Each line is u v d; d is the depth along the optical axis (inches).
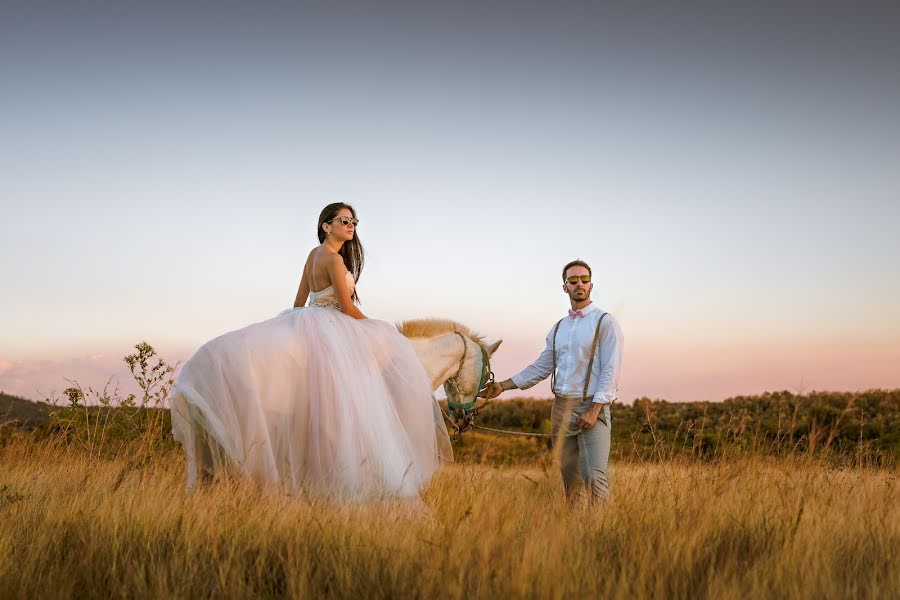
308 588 129.7
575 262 241.8
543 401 632.4
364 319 229.8
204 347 205.5
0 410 309.0
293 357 206.1
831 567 142.8
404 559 139.9
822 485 216.4
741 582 134.1
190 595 130.0
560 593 119.8
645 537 157.9
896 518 178.1
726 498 189.8
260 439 194.9
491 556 132.3
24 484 208.5
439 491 217.2
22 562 140.3
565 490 230.2
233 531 157.2
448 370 255.0
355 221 233.5
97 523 160.2
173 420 201.3
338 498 190.9
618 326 229.6
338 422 201.9
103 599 129.2
